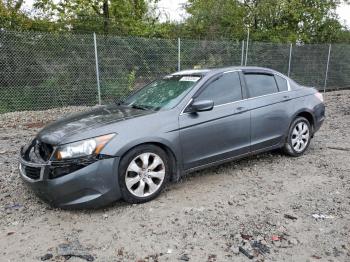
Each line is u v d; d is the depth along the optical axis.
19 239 3.48
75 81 11.37
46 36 10.91
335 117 9.91
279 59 15.19
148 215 3.90
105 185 3.85
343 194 4.40
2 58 10.53
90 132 3.90
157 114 4.33
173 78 5.32
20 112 10.66
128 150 4.00
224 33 17.73
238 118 4.93
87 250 3.27
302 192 4.47
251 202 4.21
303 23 19.61
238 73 5.21
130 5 16.16
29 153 4.17
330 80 17.20
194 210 4.00
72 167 3.73
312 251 3.21
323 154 6.07
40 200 4.33
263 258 3.11
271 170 5.29
